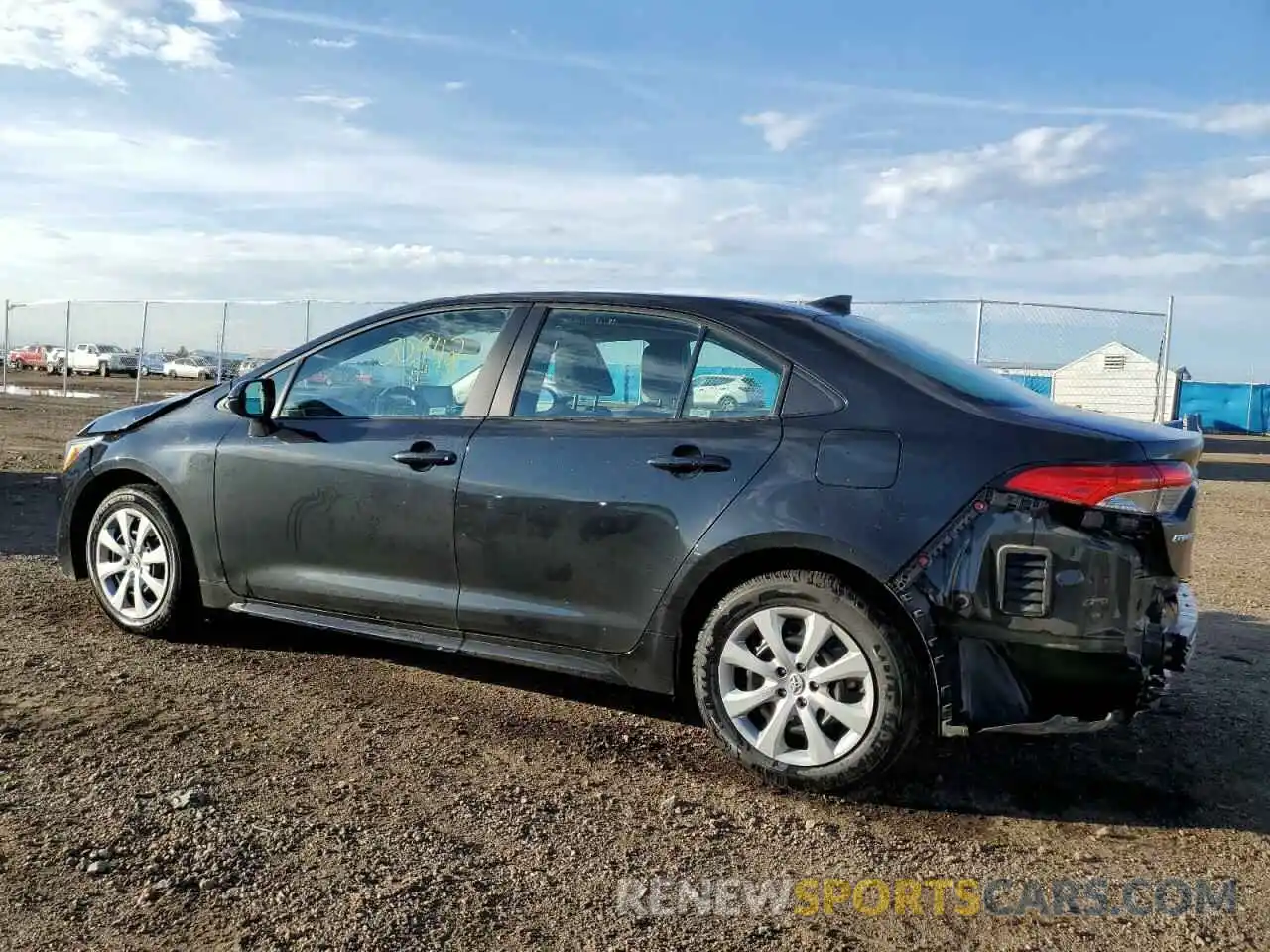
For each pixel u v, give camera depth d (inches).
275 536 169.6
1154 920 104.7
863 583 128.0
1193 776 142.0
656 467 139.7
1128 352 574.9
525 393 155.3
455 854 113.2
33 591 219.0
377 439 161.6
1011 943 100.0
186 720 148.0
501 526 148.9
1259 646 213.8
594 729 152.9
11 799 120.3
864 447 129.9
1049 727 121.8
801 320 144.8
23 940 93.5
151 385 1053.8
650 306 151.9
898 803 130.7
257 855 110.5
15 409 852.6
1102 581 120.3
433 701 161.6
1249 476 721.6
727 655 135.2
